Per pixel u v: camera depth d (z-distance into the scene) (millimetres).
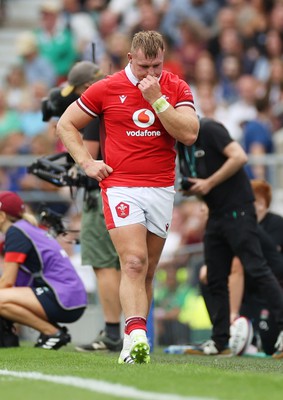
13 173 42625
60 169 28109
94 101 21766
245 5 54812
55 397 15828
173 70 52719
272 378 18172
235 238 27391
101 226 28047
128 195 21531
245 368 22438
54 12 56531
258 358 27219
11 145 47250
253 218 27594
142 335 21078
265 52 53406
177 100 21766
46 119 28500
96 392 16281
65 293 28422
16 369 20609
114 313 28328
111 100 21641
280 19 53656
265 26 53938
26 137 49438
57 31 56469
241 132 46844
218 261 28219
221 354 28609
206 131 27344
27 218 28844
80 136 22062
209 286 28578
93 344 28234
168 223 22109
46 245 28641
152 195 21625
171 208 22078
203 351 28766
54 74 55844
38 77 55406
